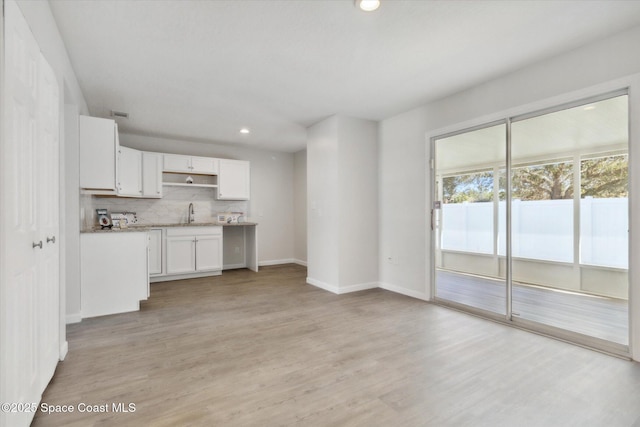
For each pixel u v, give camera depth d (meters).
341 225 4.22
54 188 1.98
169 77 3.05
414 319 3.18
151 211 5.38
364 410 1.70
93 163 3.17
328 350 2.46
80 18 2.12
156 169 5.12
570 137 3.34
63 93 2.47
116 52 2.57
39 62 1.65
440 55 2.64
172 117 4.29
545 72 2.73
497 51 2.58
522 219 3.83
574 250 3.66
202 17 2.12
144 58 2.67
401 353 2.40
